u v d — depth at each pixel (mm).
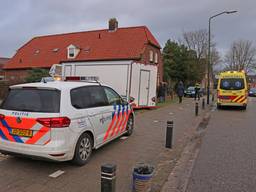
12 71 35594
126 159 6219
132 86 15148
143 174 3982
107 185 3357
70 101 5375
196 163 6129
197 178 5191
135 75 15320
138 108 15797
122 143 7680
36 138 5047
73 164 5645
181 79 46500
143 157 6422
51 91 5289
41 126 4996
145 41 28109
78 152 5484
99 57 28281
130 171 5426
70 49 30594
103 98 6797
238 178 5203
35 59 34312
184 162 6188
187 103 23438
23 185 4609
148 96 16562
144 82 16141
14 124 5223
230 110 18828
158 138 8430
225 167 5855
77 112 5457
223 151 7199
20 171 5234
